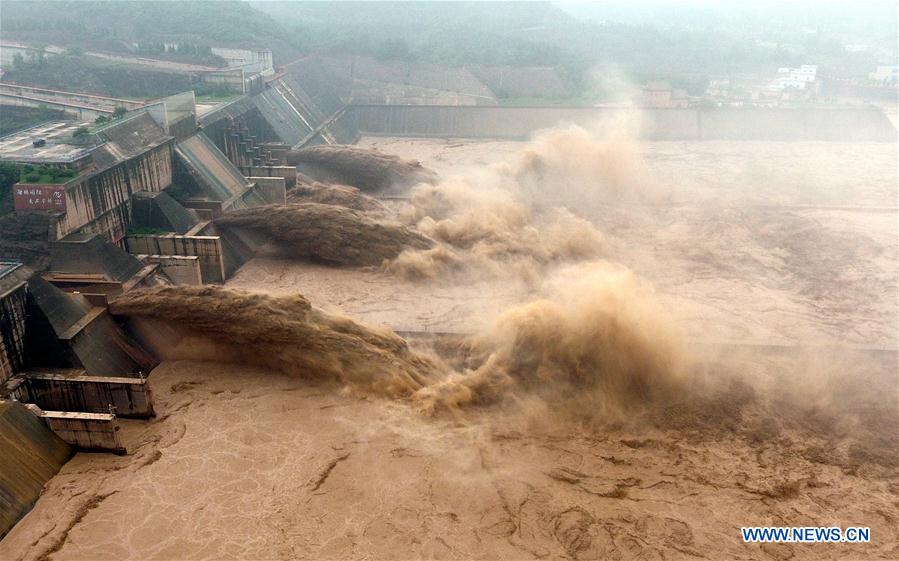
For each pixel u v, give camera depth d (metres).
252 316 45.66
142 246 57.47
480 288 59.19
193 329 46.66
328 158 86.44
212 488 35.62
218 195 67.62
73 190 50.62
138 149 61.25
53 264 49.28
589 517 34.34
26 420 36.81
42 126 67.38
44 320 42.62
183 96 70.88
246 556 31.69
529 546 32.59
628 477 37.19
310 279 60.44
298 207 64.25
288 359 45.34
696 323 52.97
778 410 42.81
